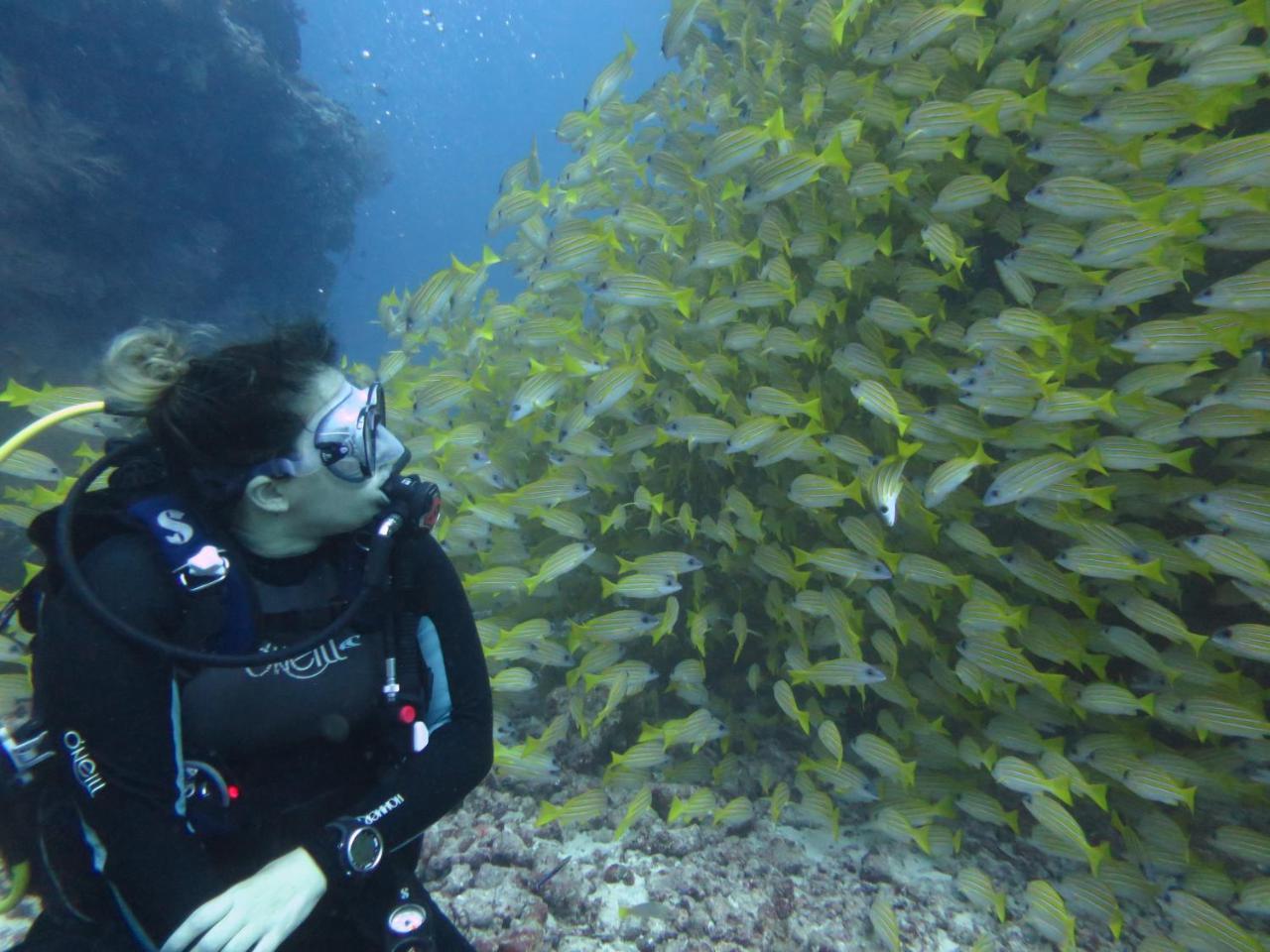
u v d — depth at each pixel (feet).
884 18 14.88
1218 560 11.03
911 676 14.46
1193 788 11.00
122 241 44.86
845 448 13.30
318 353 5.00
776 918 11.37
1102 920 11.75
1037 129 13.74
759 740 15.92
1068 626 13.28
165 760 4.22
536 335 16.81
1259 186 11.04
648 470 16.70
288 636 4.81
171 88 45.83
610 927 10.96
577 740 15.08
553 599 17.43
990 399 12.70
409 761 5.08
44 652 4.10
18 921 10.50
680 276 17.28
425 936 4.98
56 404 15.81
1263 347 13.60
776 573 14.05
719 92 19.08
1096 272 12.30
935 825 13.01
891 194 15.06
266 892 4.14
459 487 17.33
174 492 4.70
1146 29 11.76
